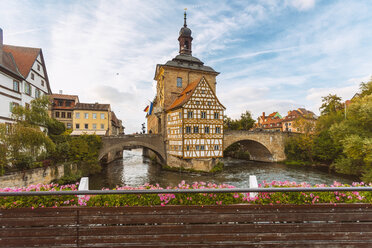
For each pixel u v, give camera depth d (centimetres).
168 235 365
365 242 372
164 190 288
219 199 386
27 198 357
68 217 359
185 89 3141
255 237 372
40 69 2402
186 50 3619
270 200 389
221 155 2731
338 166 2156
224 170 2864
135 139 2819
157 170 2814
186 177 2353
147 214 369
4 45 2205
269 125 6594
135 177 2348
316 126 3253
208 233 370
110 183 2061
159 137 3023
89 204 371
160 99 3506
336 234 374
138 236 361
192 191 288
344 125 2041
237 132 3366
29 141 1437
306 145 3353
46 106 1711
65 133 2895
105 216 364
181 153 2575
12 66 1931
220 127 2742
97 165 2439
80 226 357
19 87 1933
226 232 372
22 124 1480
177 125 2688
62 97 4022
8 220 350
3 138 1326
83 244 355
